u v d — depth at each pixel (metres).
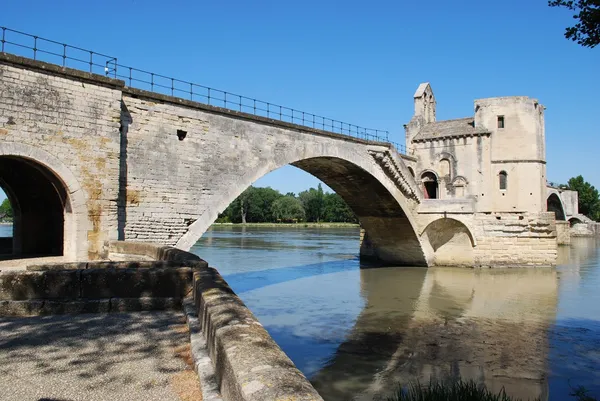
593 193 107.75
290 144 26.36
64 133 16.69
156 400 5.28
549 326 20.70
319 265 40.59
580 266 40.00
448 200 38.03
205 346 6.35
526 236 37.66
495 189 43.81
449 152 46.00
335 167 32.28
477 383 14.16
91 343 7.29
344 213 131.88
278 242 66.88
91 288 9.32
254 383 3.55
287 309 23.61
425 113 51.50
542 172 44.12
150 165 19.86
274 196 131.88
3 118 15.33
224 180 22.67
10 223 121.06
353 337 18.86
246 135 23.81
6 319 8.69
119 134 18.20
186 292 9.59
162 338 7.54
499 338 18.86
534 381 14.33
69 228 17.34
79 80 17.17
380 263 42.06
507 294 27.86
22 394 5.45
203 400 4.60
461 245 39.31
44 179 21.41
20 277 9.09
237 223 133.25
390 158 34.47
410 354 16.86
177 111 20.89
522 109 43.44
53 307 9.05
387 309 23.95
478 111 45.00
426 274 35.53
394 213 37.41
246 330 5.05
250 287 29.47
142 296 9.48
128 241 17.52
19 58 15.59
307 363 15.78
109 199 17.73
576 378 14.57
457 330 20.08
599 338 18.86
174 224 20.59
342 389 13.61
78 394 5.45
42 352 6.88
